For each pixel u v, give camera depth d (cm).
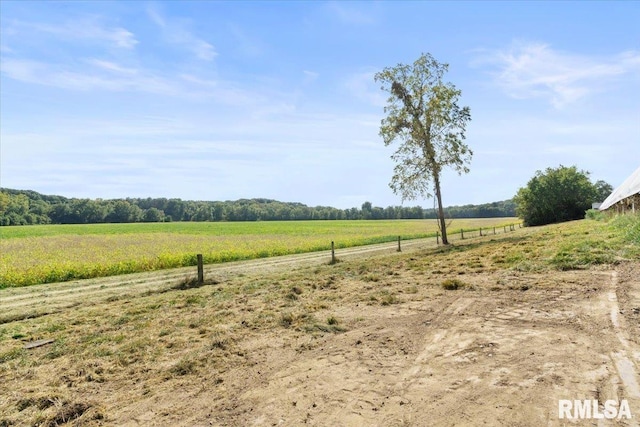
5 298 1251
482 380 403
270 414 384
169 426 384
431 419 339
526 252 1289
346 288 1030
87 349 670
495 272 1016
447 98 2606
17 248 2983
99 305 1097
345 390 418
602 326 526
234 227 6612
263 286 1178
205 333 705
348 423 349
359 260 1872
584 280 806
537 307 653
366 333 617
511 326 569
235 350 592
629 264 901
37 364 614
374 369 467
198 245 3092
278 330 681
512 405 346
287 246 2902
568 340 489
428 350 511
